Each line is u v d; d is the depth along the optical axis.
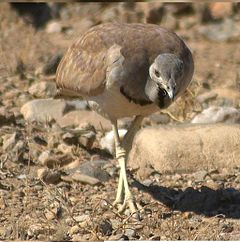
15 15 26.38
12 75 21.67
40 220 13.80
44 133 17.80
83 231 13.35
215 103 19.80
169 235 13.35
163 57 13.55
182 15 27.31
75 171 16.14
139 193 15.26
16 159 16.48
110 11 27.33
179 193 15.29
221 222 13.96
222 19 26.89
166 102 13.90
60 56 21.88
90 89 14.34
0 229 13.48
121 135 17.22
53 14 26.97
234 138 16.53
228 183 15.77
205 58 23.81
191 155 16.25
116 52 13.89
